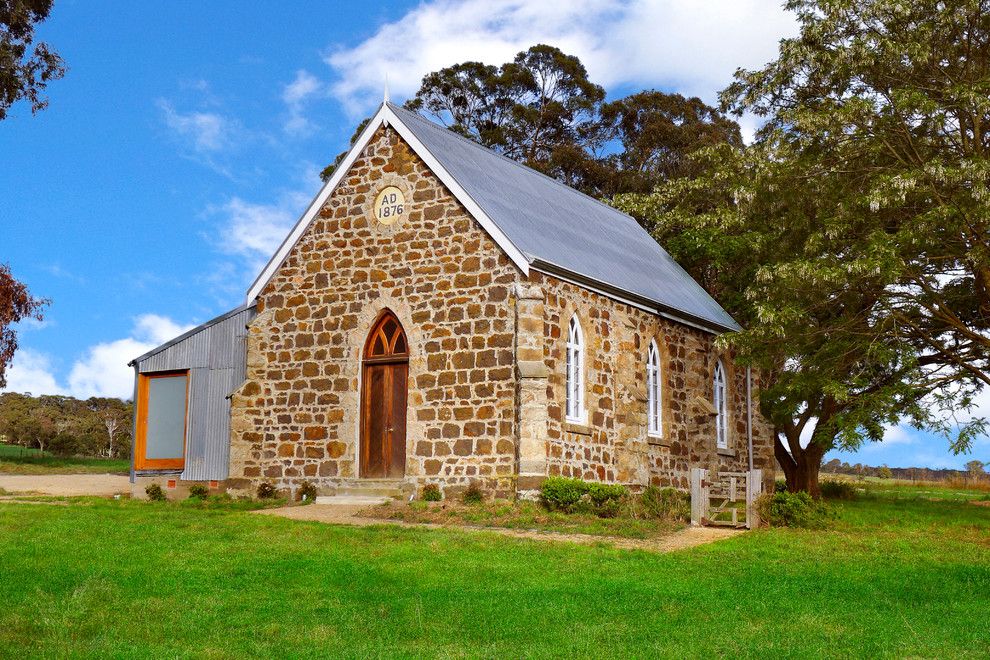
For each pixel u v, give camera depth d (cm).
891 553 1850
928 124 2691
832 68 2788
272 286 2736
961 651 1097
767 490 3322
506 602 1320
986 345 2675
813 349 2942
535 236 2569
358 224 2634
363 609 1287
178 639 1140
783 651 1088
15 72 2975
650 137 5803
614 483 2548
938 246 2664
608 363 2614
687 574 1562
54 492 2842
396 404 2548
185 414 2848
